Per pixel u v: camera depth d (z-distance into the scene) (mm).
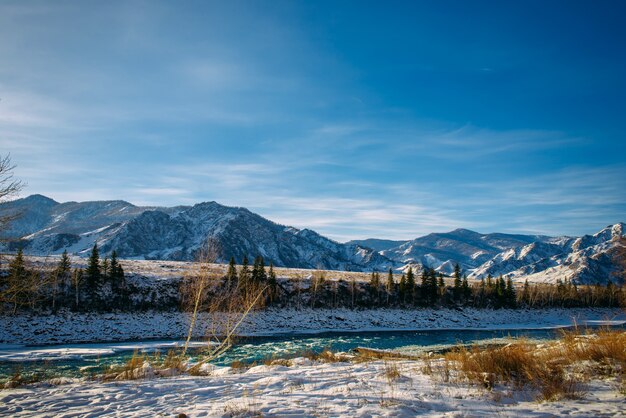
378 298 90750
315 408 8086
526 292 109250
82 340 51375
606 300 114312
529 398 8758
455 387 9859
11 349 42719
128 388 10969
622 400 7973
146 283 72375
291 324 68812
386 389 9930
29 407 8984
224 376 13344
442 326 79812
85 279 64625
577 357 11875
